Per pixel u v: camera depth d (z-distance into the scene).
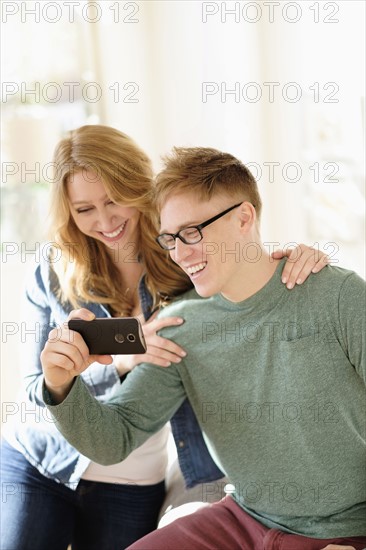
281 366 1.44
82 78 3.12
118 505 1.78
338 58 2.48
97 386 1.75
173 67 3.09
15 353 2.94
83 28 3.10
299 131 2.72
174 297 1.78
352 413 1.41
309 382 1.41
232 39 2.89
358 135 2.45
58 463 1.77
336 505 1.42
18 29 3.04
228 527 1.47
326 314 1.40
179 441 1.74
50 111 3.11
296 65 2.68
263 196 2.87
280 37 2.73
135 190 1.72
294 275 1.43
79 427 1.42
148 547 1.44
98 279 1.80
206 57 3.00
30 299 1.86
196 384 1.54
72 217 1.78
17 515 1.72
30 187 3.06
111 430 1.47
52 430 1.79
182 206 1.41
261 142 2.85
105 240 1.75
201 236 1.41
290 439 1.44
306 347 1.41
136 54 3.12
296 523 1.43
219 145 3.05
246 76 2.84
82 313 1.40
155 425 1.56
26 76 3.07
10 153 3.02
